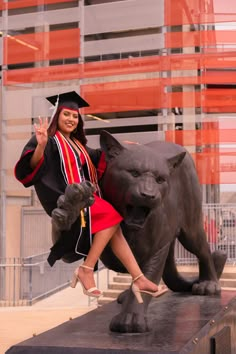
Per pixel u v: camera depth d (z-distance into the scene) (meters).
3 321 13.21
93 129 15.47
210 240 18.14
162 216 5.80
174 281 7.66
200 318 5.91
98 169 5.47
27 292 17.98
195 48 15.65
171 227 6.13
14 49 16.25
